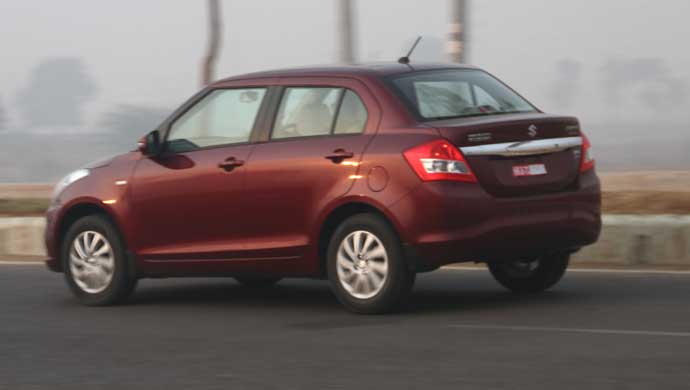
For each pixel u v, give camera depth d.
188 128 16.05
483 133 14.04
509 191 14.17
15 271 21.03
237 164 15.38
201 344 13.16
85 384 11.31
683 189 31.56
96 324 14.91
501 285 17.19
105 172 16.62
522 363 11.40
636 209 23.73
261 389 10.78
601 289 16.31
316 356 12.16
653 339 12.35
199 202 15.70
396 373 11.20
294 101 15.23
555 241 14.61
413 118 14.27
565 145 14.72
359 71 14.93
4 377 11.75
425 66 15.27
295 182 14.85
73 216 17.12
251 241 15.32
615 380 10.55
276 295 17.17
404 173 13.98
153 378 11.44
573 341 12.38
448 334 13.07
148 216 16.17
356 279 14.45
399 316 14.45
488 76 15.67
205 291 17.91
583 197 14.83
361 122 14.58
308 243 14.83
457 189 13.84
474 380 10.77
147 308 16.27
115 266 16.44
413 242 13.95
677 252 19.72
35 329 14.62
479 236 13.91
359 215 14.38
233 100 15.77
